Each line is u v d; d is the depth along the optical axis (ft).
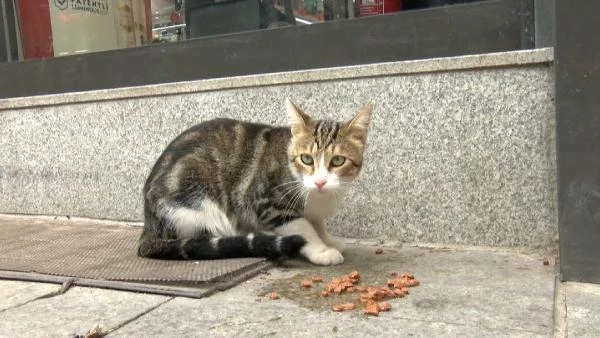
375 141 4.35
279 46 4.77
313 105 4.49
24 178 5.35
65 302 3.55
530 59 4.01
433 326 3.20
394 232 4.37
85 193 5.16
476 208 4.20
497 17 4.27
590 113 3.54
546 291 3.51
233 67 4.92
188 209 4.07
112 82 5.30
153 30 5.41
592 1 3.51
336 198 4.08
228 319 3.31
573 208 3.60
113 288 3.68
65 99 5.10
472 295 3.49
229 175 4.14
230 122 4.31
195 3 5.20
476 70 4.13
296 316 3.32
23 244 4.49
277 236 3.94
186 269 3.85
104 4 5.53
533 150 4.07
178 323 3.29
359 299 3.48
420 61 4.22
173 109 4.84
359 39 4.57
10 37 5.77
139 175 4.98
